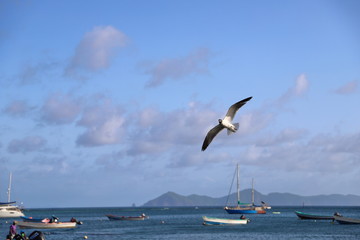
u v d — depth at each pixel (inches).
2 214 5669.3
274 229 3629.4
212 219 4224.9
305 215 5162.4
